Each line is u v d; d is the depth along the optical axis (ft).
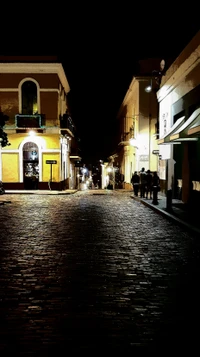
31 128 89.35
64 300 16.93
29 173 91.40
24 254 25.53
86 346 12.67
